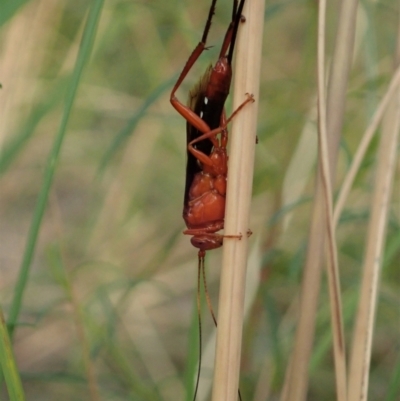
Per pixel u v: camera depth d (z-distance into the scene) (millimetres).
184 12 241
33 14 224
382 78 226
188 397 214
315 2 229
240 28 200
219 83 206
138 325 241
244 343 227
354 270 237
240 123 200
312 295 205
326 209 199
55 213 223
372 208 203
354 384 202
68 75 235
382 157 203
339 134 204
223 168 209
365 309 202
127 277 242
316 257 204
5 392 234
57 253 231
